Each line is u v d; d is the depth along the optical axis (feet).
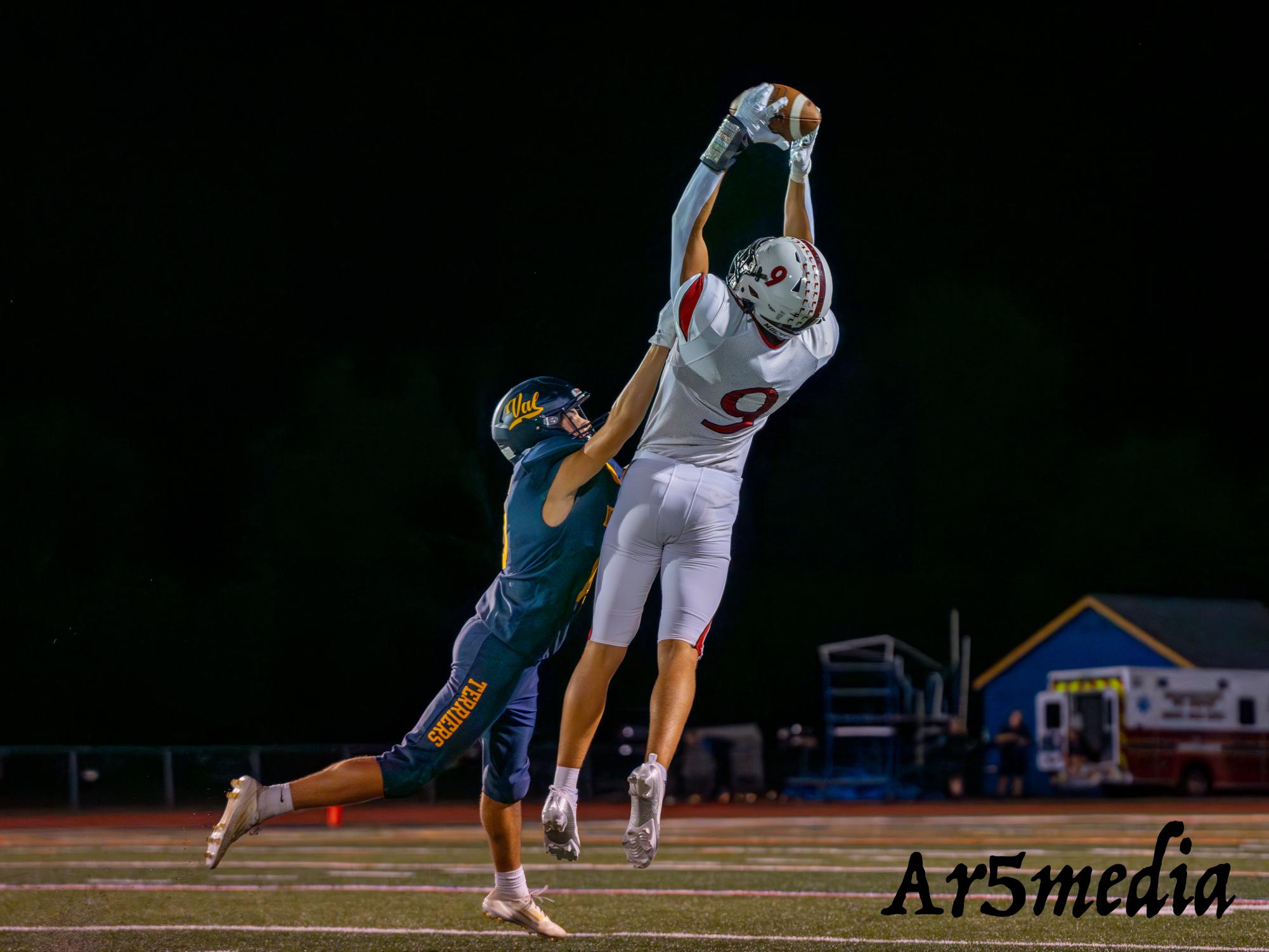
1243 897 34.45
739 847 57.67
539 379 26.12
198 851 55.47
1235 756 114.83
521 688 27.53
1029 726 130.93
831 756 126.93
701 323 22.62
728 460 24.00
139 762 118.83
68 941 27.22
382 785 23.68
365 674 163.22
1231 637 122.93
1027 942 26.61
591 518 25.26
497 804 27.86
